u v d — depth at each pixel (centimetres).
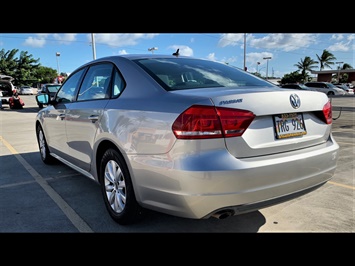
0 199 362
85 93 358
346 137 764
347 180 423
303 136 252
